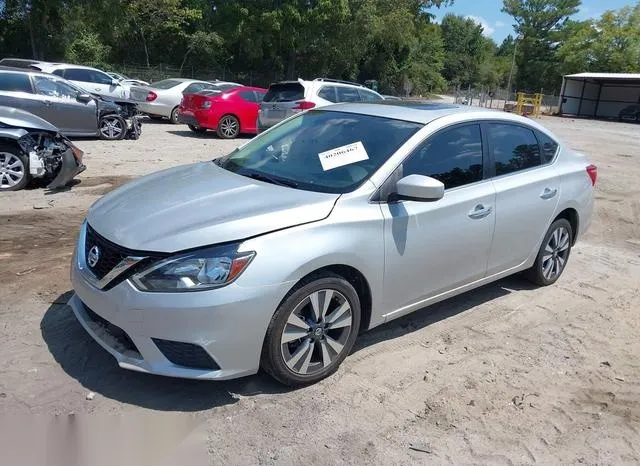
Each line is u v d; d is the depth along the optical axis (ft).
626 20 201.77
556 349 14.20
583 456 10.22
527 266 17.15
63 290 15.28
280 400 11.08
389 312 12.92
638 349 14.52
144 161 36.22
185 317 9.91
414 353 13.38
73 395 10.73
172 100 61.52
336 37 145.38
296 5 138.41
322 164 13.24
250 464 9.33
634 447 10.59
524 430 10.81
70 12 109.40
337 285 11.44
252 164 14.16
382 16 159.33
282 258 10.52
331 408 10.96
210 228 10.45
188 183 12.87
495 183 15.05
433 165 13.56
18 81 38.32
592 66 207.82
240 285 10.13
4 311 13.88
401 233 12.46
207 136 52.80
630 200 33.94
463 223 13.89
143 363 10.30
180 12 135.03
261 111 46.39
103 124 44.34
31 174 25.91
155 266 10.09
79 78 53.52
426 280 13.44
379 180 12.37
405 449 9.99
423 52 221.66
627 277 20.30
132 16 128.26
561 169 17.52
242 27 138.21
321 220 11.24
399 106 15.48
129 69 130.52
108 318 10.45
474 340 14.32
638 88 157.69
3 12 108.37
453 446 10.18
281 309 10.70
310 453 9.68
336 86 45.83
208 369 10.36
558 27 262.47
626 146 72.33
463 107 15.83
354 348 13.41
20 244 19.02
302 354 11.25
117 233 10.80
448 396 11.70
